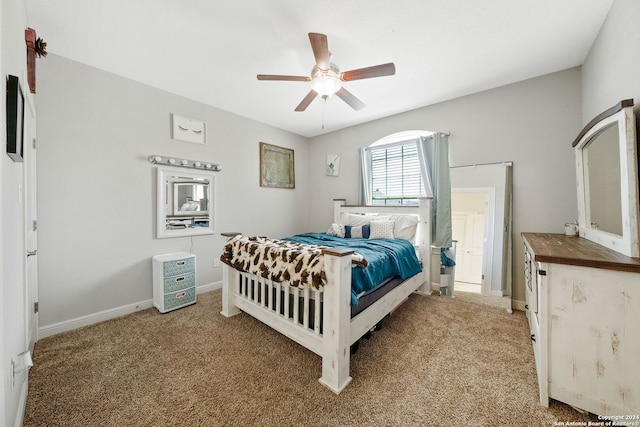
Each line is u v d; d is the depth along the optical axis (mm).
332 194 4445
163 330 2199
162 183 2797
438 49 2127
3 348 851
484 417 1297
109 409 1345
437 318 2439
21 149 1122
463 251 2992
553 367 1336
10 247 1041
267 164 4004
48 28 1836
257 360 1775
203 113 3176
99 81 2375
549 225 2525
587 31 1901
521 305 2650
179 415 1309
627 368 1166
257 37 1968
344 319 1521
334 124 4051
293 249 1903
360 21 1797
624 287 1166
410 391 1479
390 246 2641
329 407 1362
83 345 1956
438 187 3102
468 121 2984
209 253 3264
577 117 2387
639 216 1265
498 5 1658
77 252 2264
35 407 1351
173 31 1894
